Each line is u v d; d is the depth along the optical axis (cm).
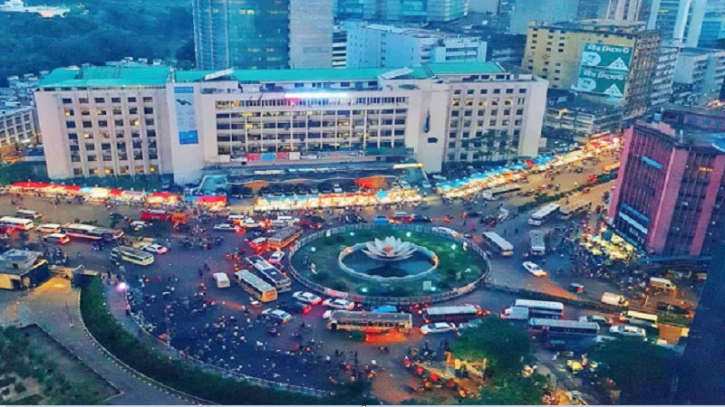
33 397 11581
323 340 13800
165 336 13612
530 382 11562
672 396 11238
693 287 16525
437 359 13188
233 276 16400
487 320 13250
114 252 16988
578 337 14025
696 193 16788
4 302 15125
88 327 14125
